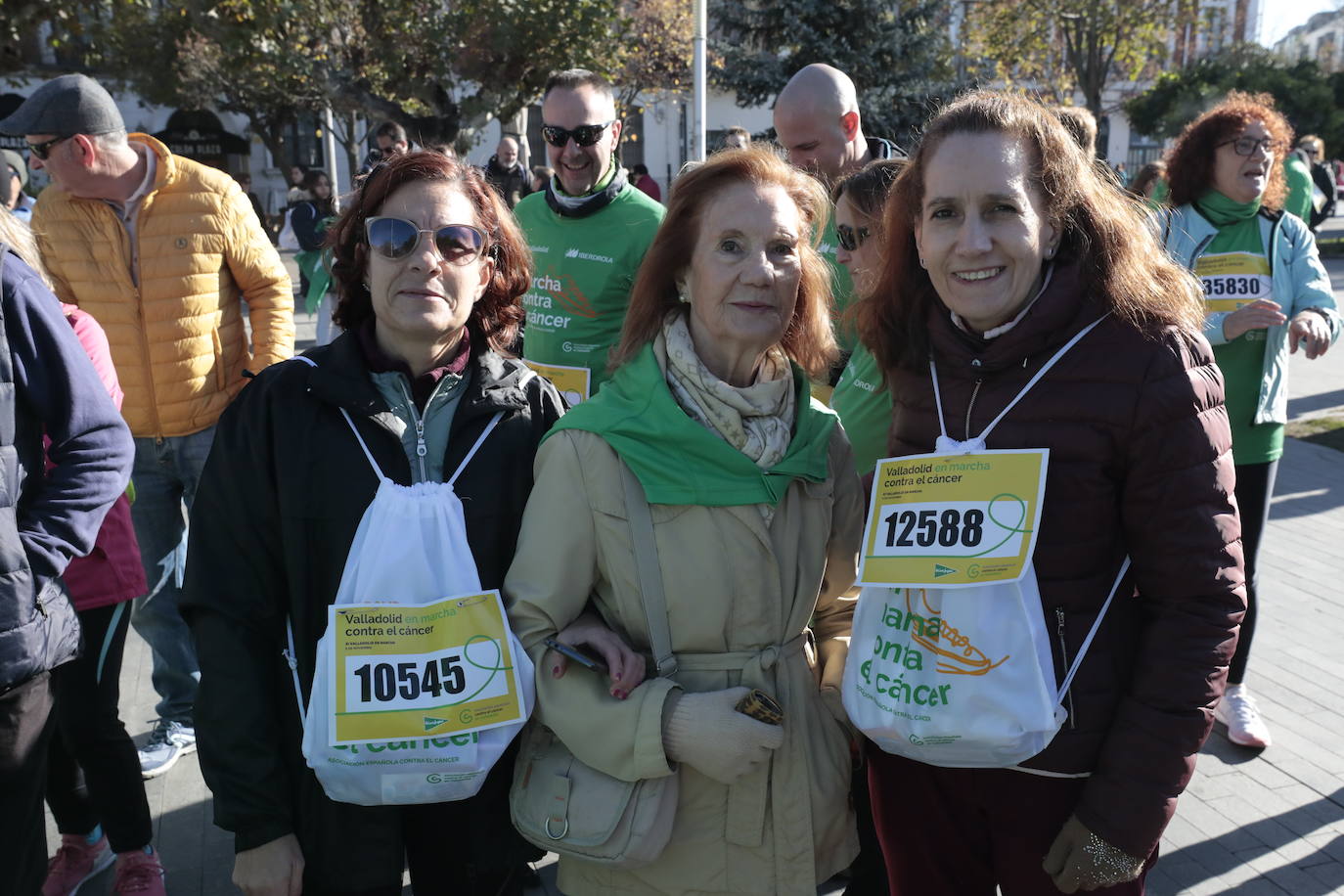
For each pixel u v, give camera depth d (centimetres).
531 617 184
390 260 186
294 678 190
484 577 195
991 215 172
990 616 172
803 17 1648
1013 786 186
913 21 1686
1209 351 176
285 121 2483
